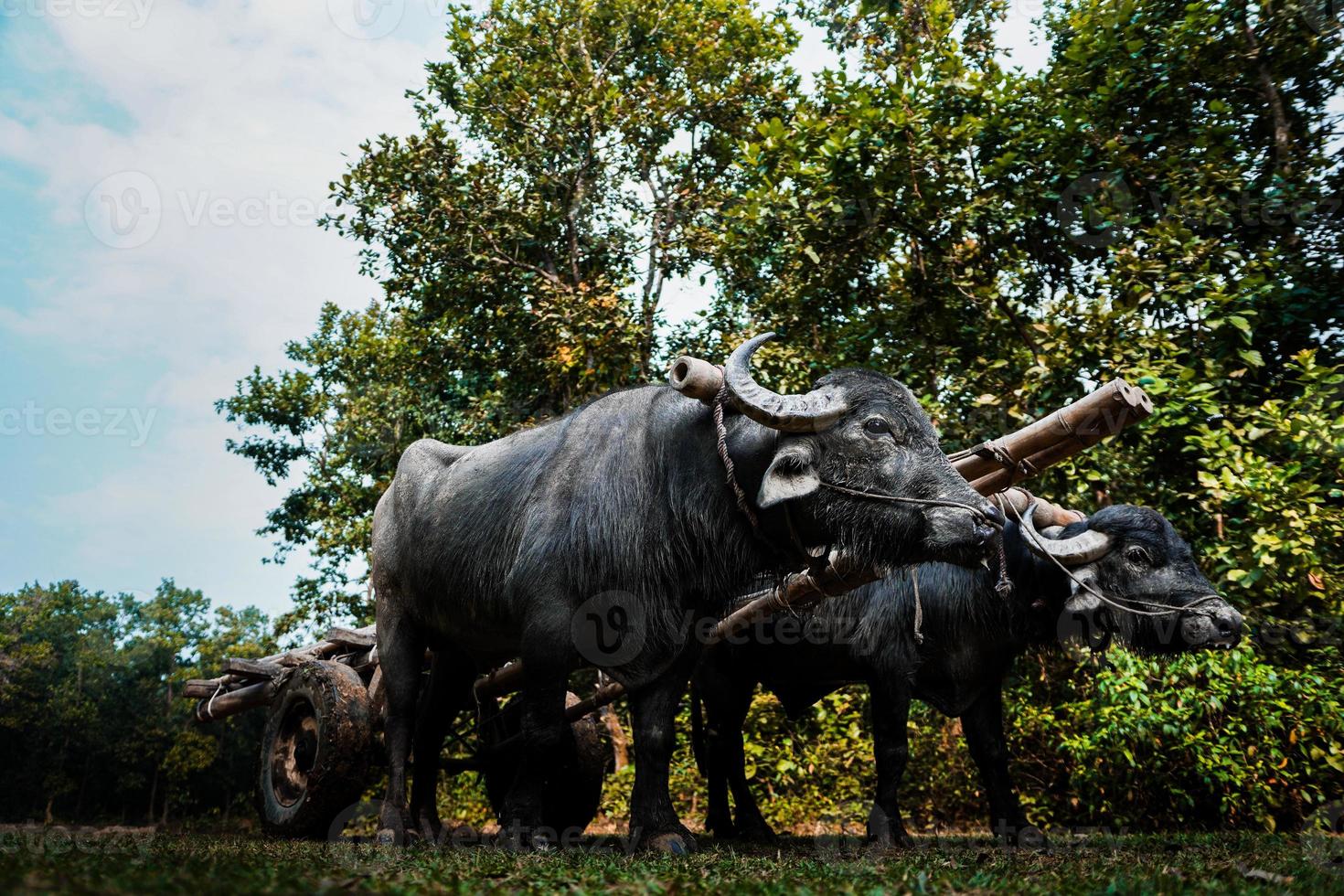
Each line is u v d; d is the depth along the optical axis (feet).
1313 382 26.43
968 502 16.43
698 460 17.78
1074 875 12.37
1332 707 23.77
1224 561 25.84
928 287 33.65
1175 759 25.77
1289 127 33.27
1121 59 33.01
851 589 18.03
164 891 7.34
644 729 17.80
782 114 55.93
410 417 60.59
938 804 34.76
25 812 112.47
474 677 23.84
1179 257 30.19
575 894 9.52
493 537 19.47
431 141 50.01
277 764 24.70
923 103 33.99
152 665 122.83
